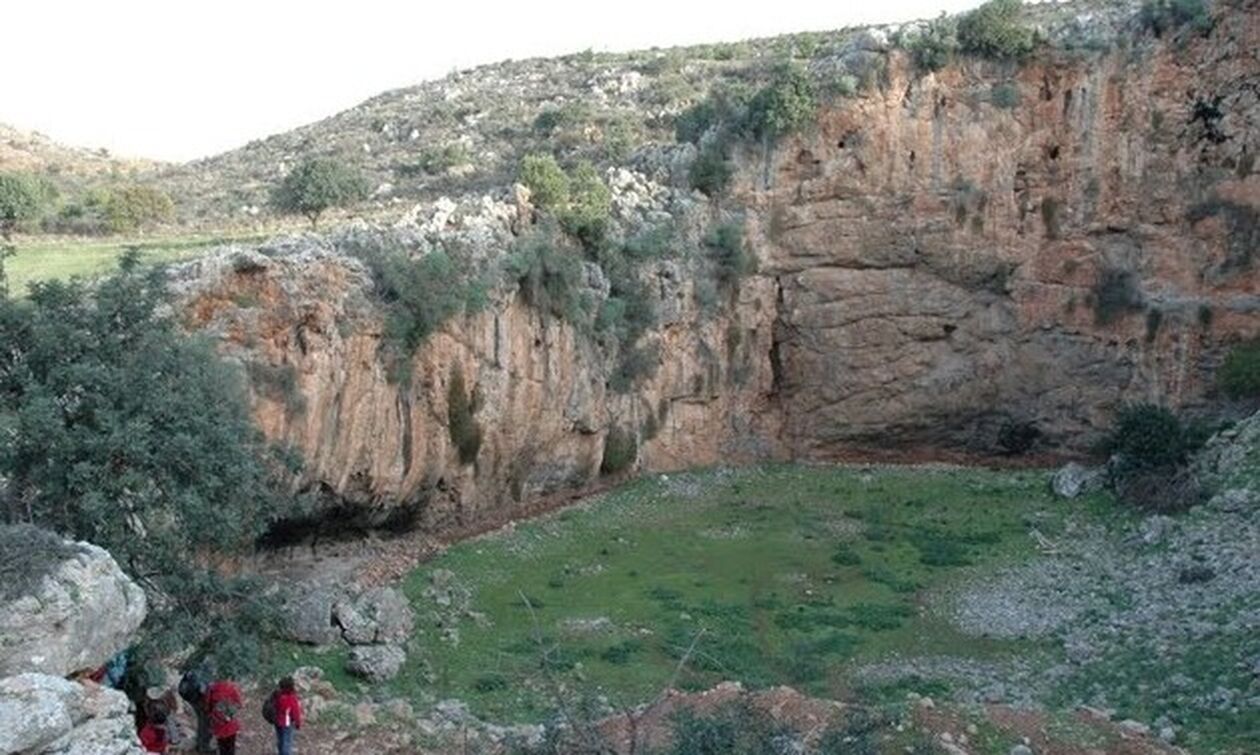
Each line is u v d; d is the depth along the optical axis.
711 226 46.78
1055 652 28.81
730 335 47.28
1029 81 46.88
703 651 28.03
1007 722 19.81
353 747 20.25
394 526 35.81
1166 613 29.83
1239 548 32.91
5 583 14.16
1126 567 34.44
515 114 78.81
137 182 73.62
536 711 24.47
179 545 19.72
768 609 32.25
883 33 48.19
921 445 49.03
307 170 56.59
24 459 18.81
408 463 34.84
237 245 34.59
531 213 41.12
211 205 62.56
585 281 41.66
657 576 34.94
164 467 19.39
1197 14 44.97
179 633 18.98
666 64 86.00
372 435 33.31
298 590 28.19
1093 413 47.06
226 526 19.83
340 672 25.62
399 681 25.58
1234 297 45.19
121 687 18.80
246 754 19.69
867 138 46.91
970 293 47.78
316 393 30.80
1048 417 47.62
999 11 46.66
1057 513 40.91
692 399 46.66
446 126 79.75
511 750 15.65
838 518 41.38
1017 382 47.78
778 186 47.50
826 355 48.19
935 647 29.61
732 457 48.19
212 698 19.03
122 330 20.64
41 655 14.11
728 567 36.00
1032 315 47.44
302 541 33.12
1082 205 46.69
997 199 47.06
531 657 27.88
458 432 36.38
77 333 19.86
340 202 56.81
